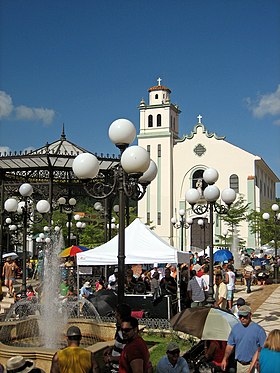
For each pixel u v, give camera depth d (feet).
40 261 74.23
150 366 16.83
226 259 83.51
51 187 53.88
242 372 26.21
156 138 188.24
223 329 23.41
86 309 37.19
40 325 31.07
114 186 24.85
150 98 192.75
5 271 61.21
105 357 20.42
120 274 22.49
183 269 53.11
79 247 72.38
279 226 130.93
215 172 40.19
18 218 59.77
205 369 23.63
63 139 56.75
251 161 177.68
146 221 182.19
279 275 98.12
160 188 185.47
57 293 41.68
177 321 24.77
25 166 54.44
